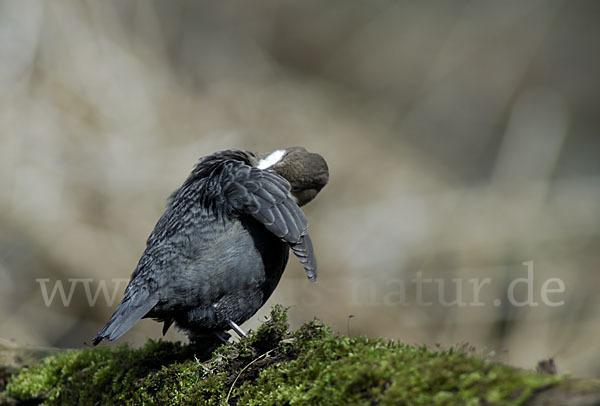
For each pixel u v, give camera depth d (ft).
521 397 9.92
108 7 53.78
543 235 48.01
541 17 70.03
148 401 14.93
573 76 67.51
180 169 45.78
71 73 48.06
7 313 37.86
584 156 61.31
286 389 12.48
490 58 68.74
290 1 71.15
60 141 44.45
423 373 11.00
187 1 63.31
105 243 41.09
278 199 15.75
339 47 70.54
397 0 74.13
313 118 59.72
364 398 11.26
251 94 59.36
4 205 40.93
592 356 38.96
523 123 56.03
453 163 62.34
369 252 46.60
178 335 36.42
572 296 43.16
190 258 15.92
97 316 39.11
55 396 17.93
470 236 48.06
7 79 45.42
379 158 57.31
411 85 69.00
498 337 42.29
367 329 42.34
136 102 49.49
